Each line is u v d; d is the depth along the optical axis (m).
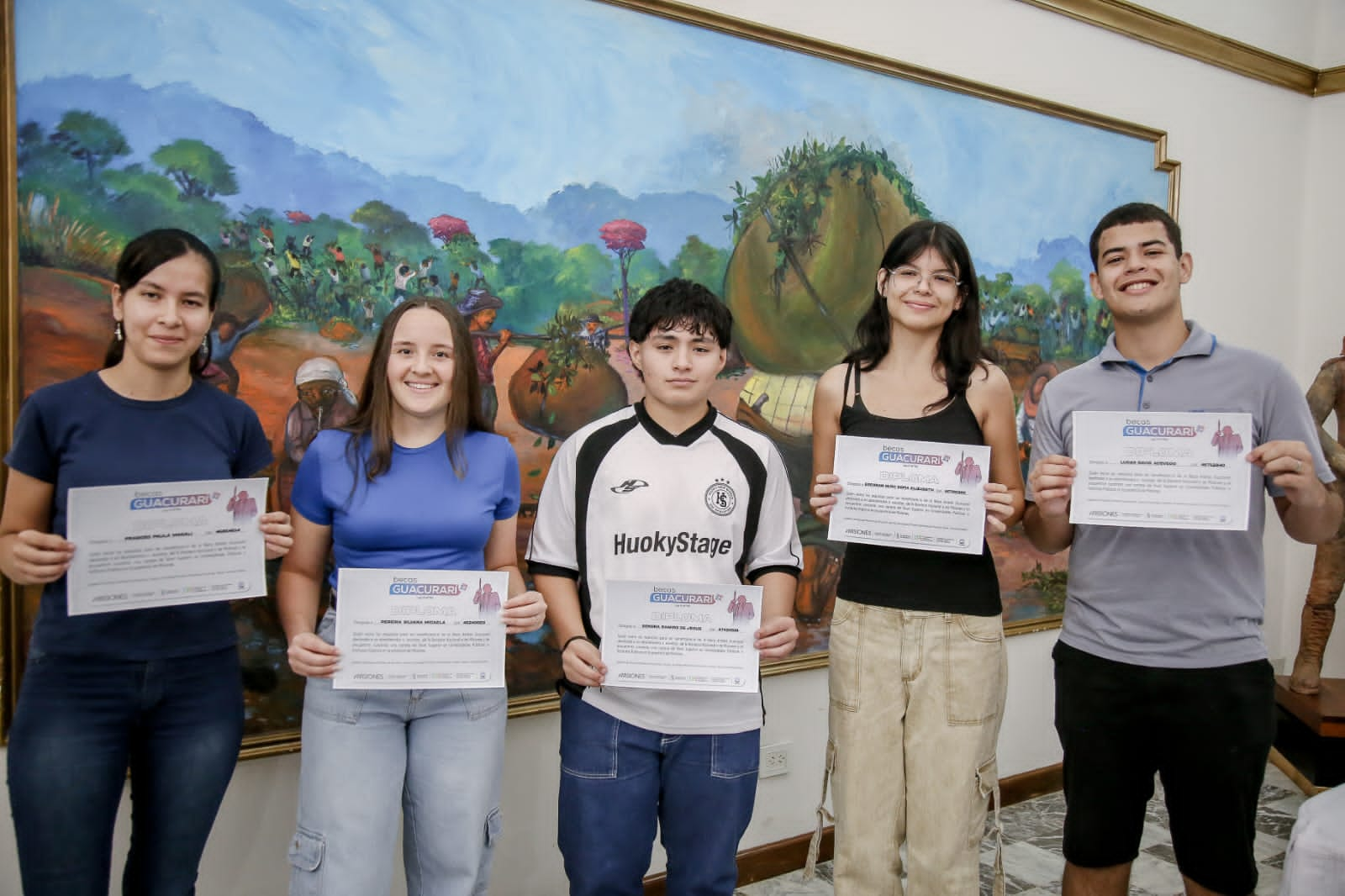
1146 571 1.75
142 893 1.51
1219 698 1.69
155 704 1.46
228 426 1.58
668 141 2.37
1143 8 3.28
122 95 1.75
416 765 1.54
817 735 2.68
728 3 2.46
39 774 1.38
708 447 1.67
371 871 1.45
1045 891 2.49
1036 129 3.08
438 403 1.56
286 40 1.90
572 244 2.23
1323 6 3.88
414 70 2.04
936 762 1.71
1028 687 3.16
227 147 1.84
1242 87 3.66
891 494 1.73
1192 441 1.66
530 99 2.18
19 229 1.67
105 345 1.75
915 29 2.82
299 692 1.95
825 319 2.63
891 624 1.75
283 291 1.90
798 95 2.57
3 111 1.64
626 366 2.32
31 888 1.39
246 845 1.92
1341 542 3.28
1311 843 1.81
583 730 1.62
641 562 1.62
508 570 1.73
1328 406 3.42
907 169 2.78
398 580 1.49
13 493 1.41
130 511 1.39
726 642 1.58
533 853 2.23
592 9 2.25
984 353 1.86
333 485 1.56
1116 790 1.79
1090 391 1.85
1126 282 1.78
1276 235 3.82
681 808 1.62
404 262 2.03
